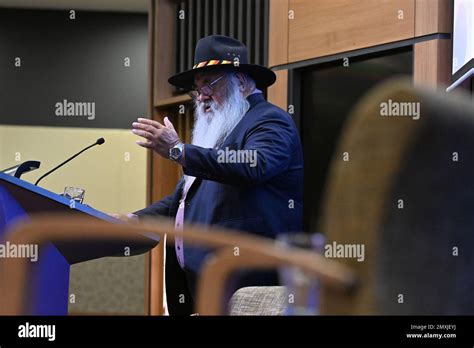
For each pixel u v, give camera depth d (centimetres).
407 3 435
